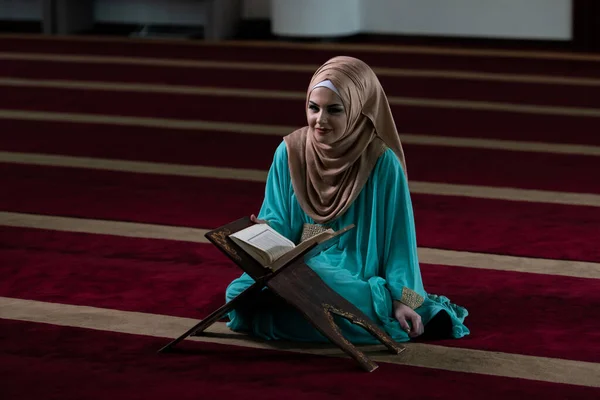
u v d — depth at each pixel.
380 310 3.44
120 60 9.99
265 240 3.24
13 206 5.21
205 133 6.96
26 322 3.68
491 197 5.43
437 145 6.64
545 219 5.02
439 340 3.51
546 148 6.57
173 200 5.35
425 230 4.83
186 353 3.39
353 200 3.48
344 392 3.10
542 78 8.98
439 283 4.11
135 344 3.48
